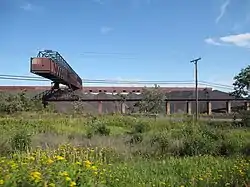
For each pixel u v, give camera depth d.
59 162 7.18
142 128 32.09
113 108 79.44
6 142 17.22
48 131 28.06
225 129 32.03
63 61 71.19
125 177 10.23
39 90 85.62
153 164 14.09
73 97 75.31
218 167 12.59
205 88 90.31
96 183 7.08
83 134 26.94
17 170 6.48
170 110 82.44
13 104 53.62
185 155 18.03
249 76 65.44
